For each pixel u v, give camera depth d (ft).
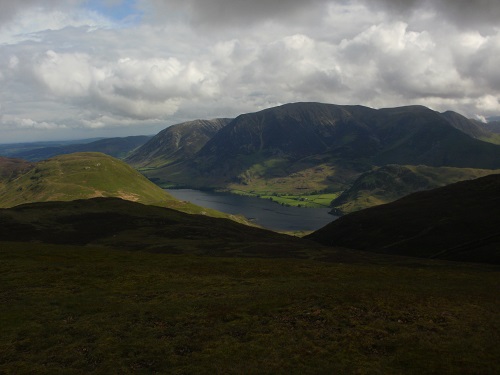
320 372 90.43
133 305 141.90
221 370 91.91
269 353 100.78
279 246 458.91
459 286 187.21
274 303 140.87
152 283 177.88
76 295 153.99
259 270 213.05
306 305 137.80
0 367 94.27
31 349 104.99
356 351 100.94
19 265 199.62
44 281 173.06
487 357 96.27
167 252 407.64
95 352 102.37
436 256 420.36
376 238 570.46
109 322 124.26
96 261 226.17
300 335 112.16
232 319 126.62
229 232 609.42
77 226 575.79
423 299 147.54
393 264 324.19
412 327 117.91
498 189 635.66
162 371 92.73
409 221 590.55
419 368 91.45
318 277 198.80
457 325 119.34
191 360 97.96
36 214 624.18
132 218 652.48
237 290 163.63
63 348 105.50
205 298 150.41
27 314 129.80
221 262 237.25
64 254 243.19
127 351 103.40
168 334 114.93
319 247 480.64
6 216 582.35
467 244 424.46
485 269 291.17
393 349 102.78
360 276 207.21
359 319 124.47
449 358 95.76
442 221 538.06
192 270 209.05
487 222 490.08
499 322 123.24
